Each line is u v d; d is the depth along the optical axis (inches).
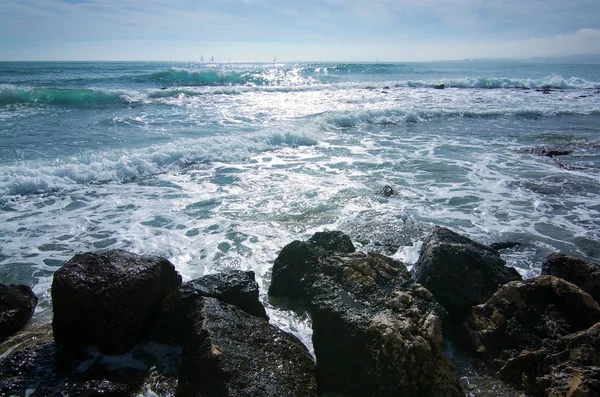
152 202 365.1
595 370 157.1
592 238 306.2
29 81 1197.7
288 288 228.2
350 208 352.2
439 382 153.3
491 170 470.3
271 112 805.9
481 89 1393.9
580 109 919.0
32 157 464.8
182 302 195.3
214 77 1346.0
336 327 175.3
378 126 724.7
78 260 199.5
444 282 214.4
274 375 157.2
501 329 189.3
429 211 349.1
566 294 192.1
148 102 891.4
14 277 247.1
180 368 175.2
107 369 176.6
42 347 187.9
